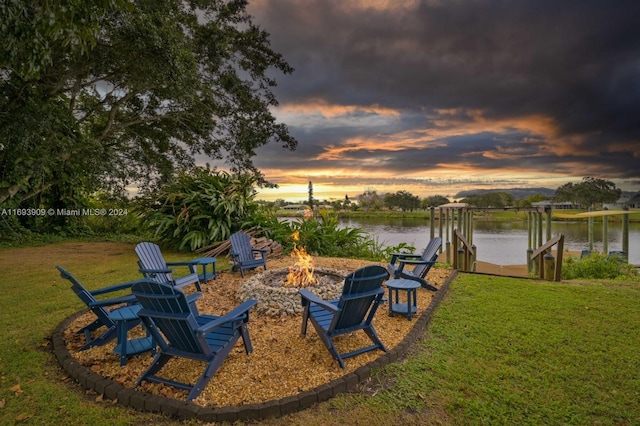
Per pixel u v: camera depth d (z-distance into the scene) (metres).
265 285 4.95
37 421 2.21
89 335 3.31
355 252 9.45
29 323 3.98
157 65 7.82
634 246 16.22
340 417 2.21
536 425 2.10
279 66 12.58
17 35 3.65
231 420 2.18
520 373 2.70
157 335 2.58
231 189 10.48
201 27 10.62
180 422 2.19
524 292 5.09
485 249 16.30
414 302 4.17
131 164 12.12
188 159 13.58
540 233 9.56
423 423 2.14
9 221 12.29
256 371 2.77
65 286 5.81
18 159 8.48
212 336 2.83
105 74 9.70
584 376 2.65
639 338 3.37
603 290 5.20
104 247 11.05
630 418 2.17
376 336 3.15
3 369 2.89
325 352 3.12
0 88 6.43
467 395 2.42
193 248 9.31
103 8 3.97
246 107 12.50
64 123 9.05
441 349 3.16
